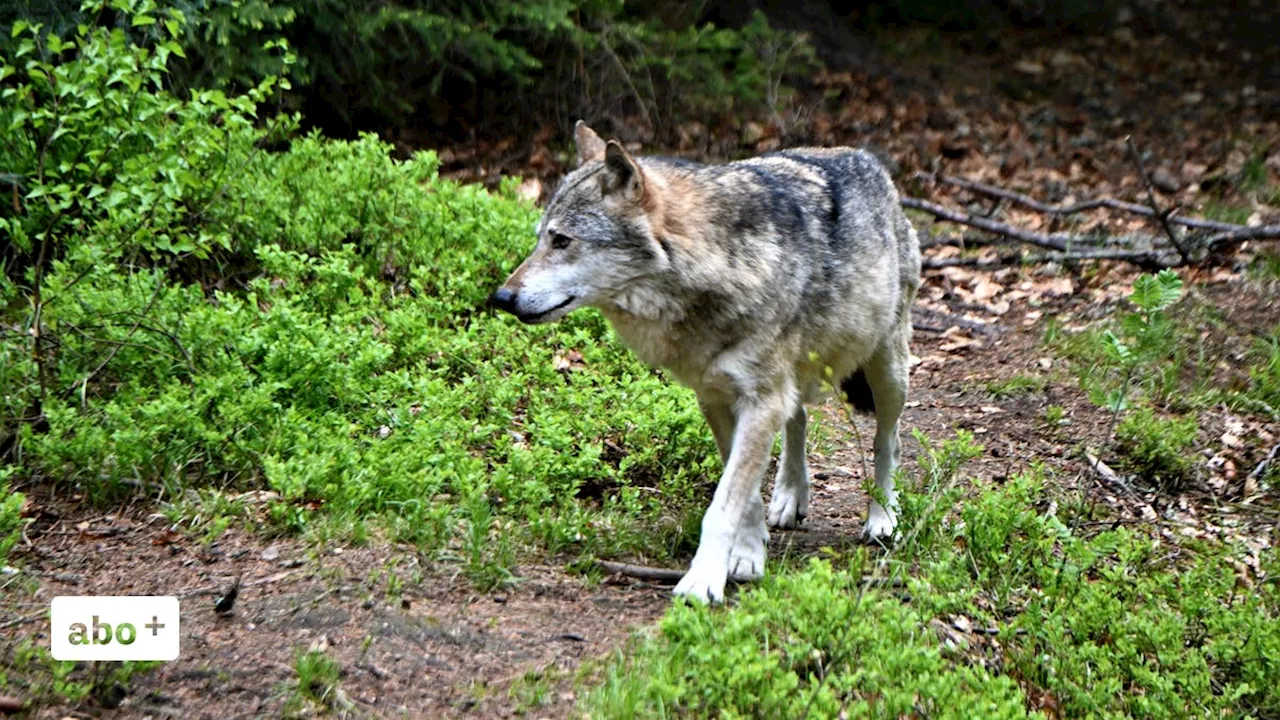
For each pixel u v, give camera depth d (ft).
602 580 29.22
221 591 26.63
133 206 36.42
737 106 81.71
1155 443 42.19
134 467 30.83
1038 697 27.02
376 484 30.60
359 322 40.91
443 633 25.68
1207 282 55.47
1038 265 60.13
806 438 37.58
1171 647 28.45
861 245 31.89
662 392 37.58
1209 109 89.86
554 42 75.36
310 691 23.17
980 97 89.92
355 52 64.80
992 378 49.19
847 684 22.40
